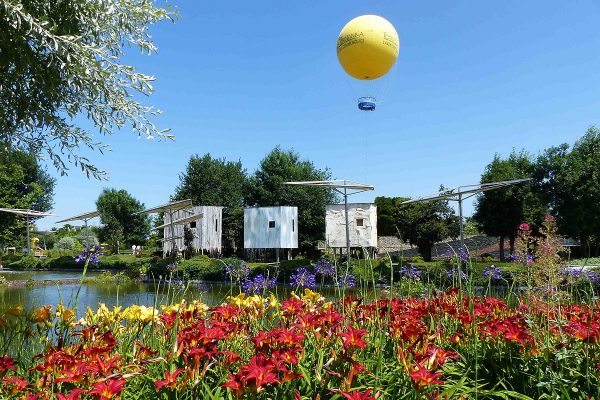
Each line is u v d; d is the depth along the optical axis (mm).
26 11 3096
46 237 56781
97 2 3730
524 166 29797
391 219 33500
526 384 2268
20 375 2207
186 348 1988
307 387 2000
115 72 3924
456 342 2662
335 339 2307
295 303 2820
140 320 2727
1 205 35062
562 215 27797
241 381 1682
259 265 19859
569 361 2314
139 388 2031
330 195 40625
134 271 22062
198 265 20297
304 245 38906
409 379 2021
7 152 4391
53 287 17297
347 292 4449
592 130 28484
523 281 3590
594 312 3021
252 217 30438
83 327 2807
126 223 49500
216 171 42500
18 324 2588
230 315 2701
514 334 2291
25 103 3932
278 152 42219
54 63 3588
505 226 27922
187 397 1875
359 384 2139
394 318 2820
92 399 1706
